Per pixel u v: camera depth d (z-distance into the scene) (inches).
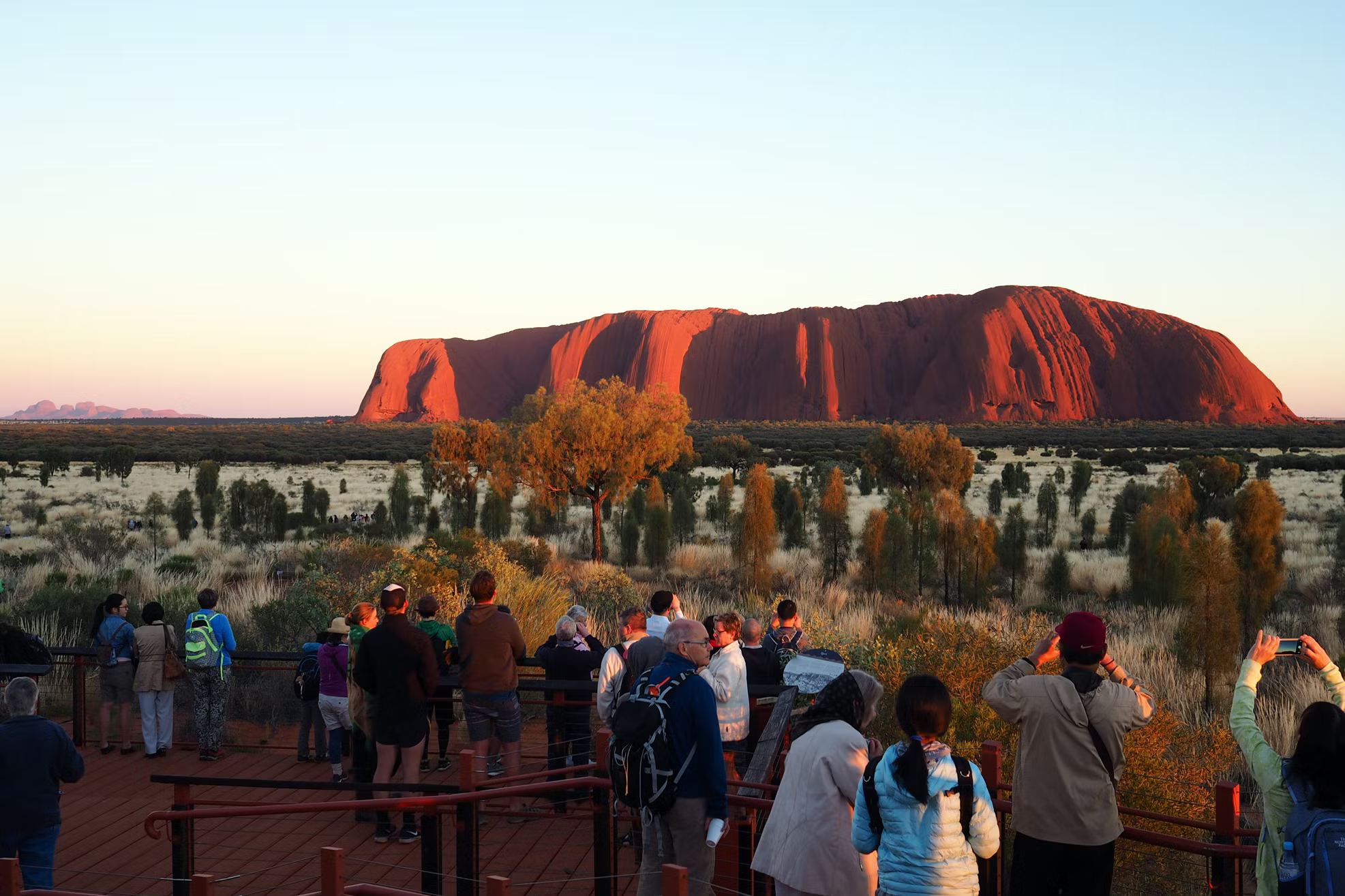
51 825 212.2
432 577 562.6
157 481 2433.6
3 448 3848.4
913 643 359.3
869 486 1921.8
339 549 756.0
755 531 895.1
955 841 139.8
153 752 349.4
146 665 348.5
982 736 302.4
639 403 1024.9
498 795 189.3
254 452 3917.3
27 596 728.3
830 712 163.6
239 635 538.3
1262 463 2389.3
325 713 317.1
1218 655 467.2
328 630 324.2
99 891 229.3
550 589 624.7
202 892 153.8
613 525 1235.9
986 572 820.6
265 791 305.9
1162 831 266.4
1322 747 130.3
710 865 170.6
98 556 1032.8
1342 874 124.6
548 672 305.7
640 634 257.8
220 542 1226.0
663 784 165.0
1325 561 970.1
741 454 2938.0
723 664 236.4
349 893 146.0
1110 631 665.0
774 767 209.5
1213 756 308.2
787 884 155.8
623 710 170.7
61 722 406.6
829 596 817.5
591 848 256.4
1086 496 1897.1
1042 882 159.3
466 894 192.4
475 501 1449.3
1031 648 333.1
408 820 260.4
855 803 148.4
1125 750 275.3
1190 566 476.1
